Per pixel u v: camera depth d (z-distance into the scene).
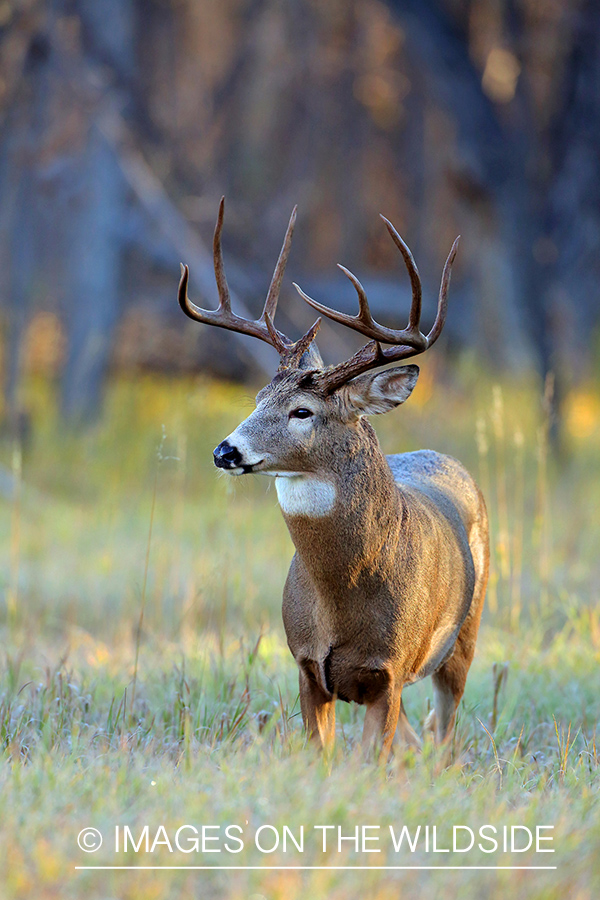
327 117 43.62
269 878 6.24
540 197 34.03
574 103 33.59
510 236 32.78
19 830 6.76
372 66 42.69
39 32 30.02
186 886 6.21
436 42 32.31
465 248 40.88
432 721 10.59
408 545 9.02
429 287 40.62
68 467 26.88
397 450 25.95
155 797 7.36
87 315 30.86
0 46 29.64
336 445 8.73
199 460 25.17
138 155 32.31
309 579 8.88
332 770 8.00
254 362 32.53
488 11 33.47
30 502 24.38
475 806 7.47
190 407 24.94
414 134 44.22
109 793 7.43
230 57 41.78
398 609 8.85
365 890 6.20
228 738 8.92
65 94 30.56
